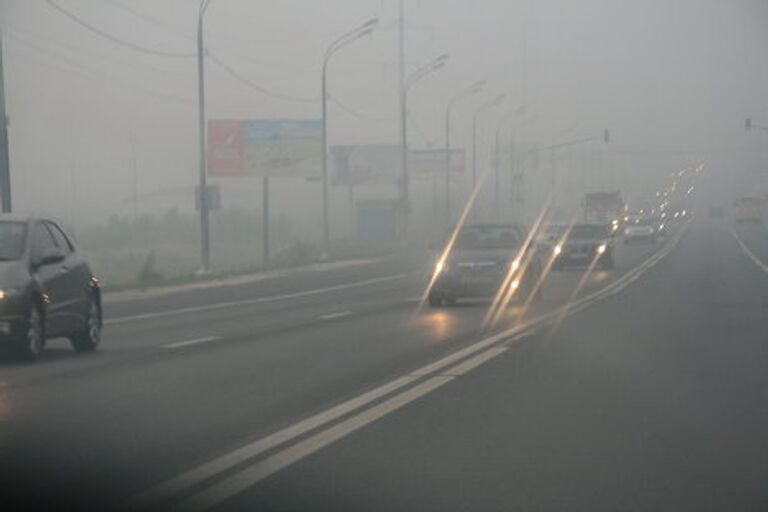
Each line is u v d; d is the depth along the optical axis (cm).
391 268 7662
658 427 1672
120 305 4506
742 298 4322
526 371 2289
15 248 2444
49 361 2484
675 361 2450
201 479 1334
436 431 1638
